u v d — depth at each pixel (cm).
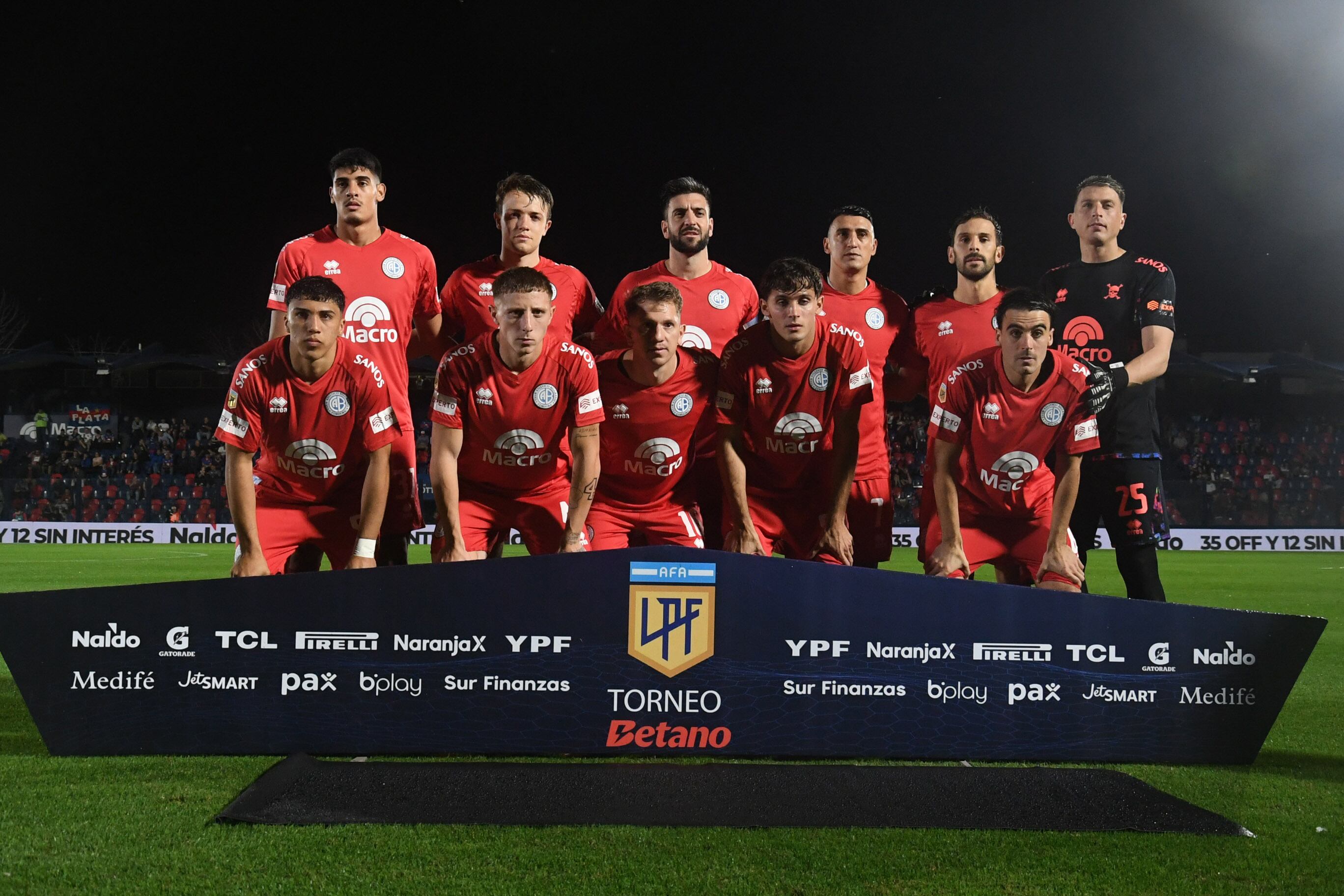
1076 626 332
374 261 503
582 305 531
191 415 2678
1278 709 333
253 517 423
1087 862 237
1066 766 328
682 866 230
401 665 326
